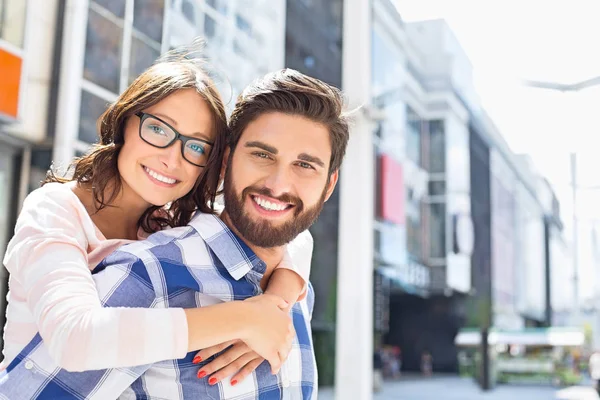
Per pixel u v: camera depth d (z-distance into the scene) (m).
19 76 6.30
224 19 7.95
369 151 7.19
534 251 39.19
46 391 1.09
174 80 1.38
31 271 1.11
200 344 1.06
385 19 19.52
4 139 6.48
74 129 6.65
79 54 6.63
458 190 25.73
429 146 25.50
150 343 1.01
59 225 1.21
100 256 1.30
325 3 13.41
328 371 13.88
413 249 23.23
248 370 1.20
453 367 31.05
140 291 1.15
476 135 29.50
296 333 1.38
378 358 20.95
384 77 19.59
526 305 36.41
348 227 7.12
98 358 0.98
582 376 27.08
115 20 6.73
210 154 1.41
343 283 7.07
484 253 30.09
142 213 1.52
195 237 1.26
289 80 1.27
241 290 1.25
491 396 19.59
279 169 1.24
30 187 6.66
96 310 1.02
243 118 1.27
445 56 25.38
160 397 1.15
